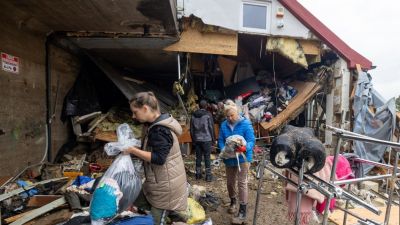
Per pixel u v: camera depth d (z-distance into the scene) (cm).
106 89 796
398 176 333
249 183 584
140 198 263
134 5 433
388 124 722
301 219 260
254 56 1025
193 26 669
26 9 416
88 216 243
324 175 276
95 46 654
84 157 591
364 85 770
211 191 528
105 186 216
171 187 235
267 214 432
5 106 421
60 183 403
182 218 322
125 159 230
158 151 221
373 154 720
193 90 942
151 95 234
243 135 388
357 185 581
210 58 915
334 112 814
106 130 666
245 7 687
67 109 629
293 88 909
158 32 603
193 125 590
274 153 221
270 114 839
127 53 737
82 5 417
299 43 756
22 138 467
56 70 593
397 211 461
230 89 975
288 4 709
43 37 539
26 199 340
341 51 776
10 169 430
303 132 234
